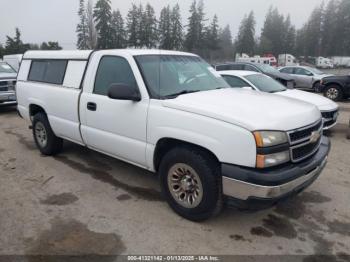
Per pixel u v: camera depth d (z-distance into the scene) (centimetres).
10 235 338
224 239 337
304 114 346
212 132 318
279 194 304
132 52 420
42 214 380
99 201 413
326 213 394
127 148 411
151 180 479
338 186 472
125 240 332
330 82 1413
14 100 1027
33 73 593
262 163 299
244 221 371
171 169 367
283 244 331
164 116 358
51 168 526
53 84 534
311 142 345
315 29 7988
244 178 301
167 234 343
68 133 509
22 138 721
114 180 479
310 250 322
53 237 335
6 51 5012
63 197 424
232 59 7188
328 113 722
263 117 313
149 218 373
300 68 1834
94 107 445
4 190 445
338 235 348
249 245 328
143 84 386
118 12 5891
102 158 573
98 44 5431
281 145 307
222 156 313
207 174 330
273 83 850
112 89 373
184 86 407
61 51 543
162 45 6625
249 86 800
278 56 7569
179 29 6619
